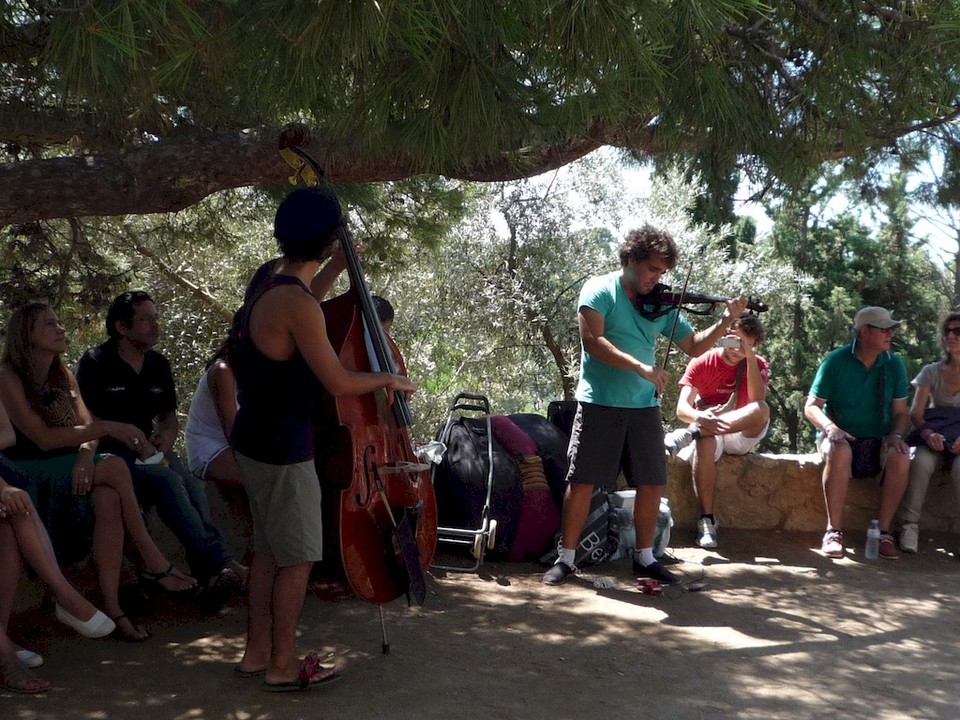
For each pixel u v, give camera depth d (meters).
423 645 3.96
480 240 14.86
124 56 2.38
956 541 5.98
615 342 4.91
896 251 24.33
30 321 3.93
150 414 4.42
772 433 24.41
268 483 3.29
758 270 16.83
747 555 5.62
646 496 5.01
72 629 3.97
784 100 4.08
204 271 13.08
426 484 3.68
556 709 3.34
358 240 9.27
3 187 4.25
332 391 3.25
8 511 3.38
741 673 3.77
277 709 3.24
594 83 3.15
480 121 3.20
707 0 3.01
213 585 4.16
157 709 3.21
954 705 3.51
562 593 4.79
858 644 4.18
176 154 4.41
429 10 2.69
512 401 16.47
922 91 4.09
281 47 2.62
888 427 5.80
